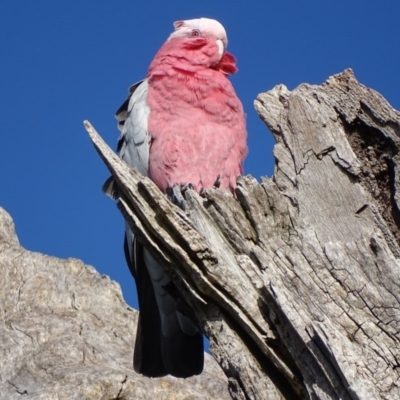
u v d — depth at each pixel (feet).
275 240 25.99
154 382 38.24
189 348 36.70
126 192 26.37
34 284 44.52
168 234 25.98
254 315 25.07
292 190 27.37
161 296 36.50
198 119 38.24
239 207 26.89
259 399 24.50
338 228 26.32
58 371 37.81
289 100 28.73
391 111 28.07
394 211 27.25
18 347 40.22
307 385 23.68
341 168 27.45
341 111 28.45
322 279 24.79
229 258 25.98
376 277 24.59
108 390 36.19
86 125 26.94
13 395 37.09
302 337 23.56
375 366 23.06
